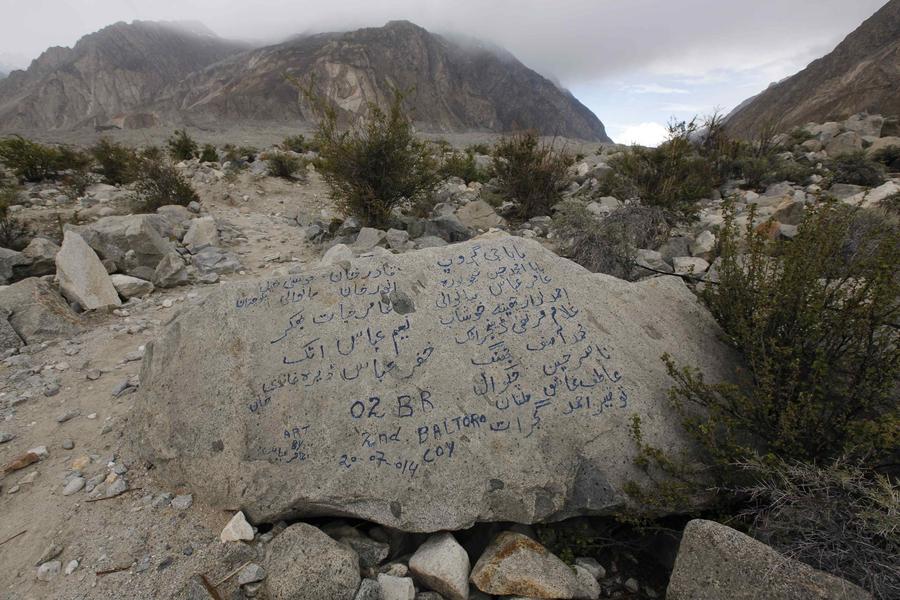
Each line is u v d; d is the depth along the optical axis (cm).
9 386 407
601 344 324
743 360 342
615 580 269
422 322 321
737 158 1258
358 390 291
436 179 911
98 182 1244
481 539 274
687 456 283
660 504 265
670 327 349
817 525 228
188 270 652
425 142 901
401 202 906
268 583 232
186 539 262
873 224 410
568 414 289
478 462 269
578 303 345
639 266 600
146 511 279
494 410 287
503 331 321
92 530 271
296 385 295
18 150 1187
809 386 274
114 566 250
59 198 1030
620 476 275
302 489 263
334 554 237
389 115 831
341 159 803
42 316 489
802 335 286
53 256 628
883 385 249
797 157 1450
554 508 266
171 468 291
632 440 284
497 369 303
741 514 254
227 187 1137
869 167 1123
